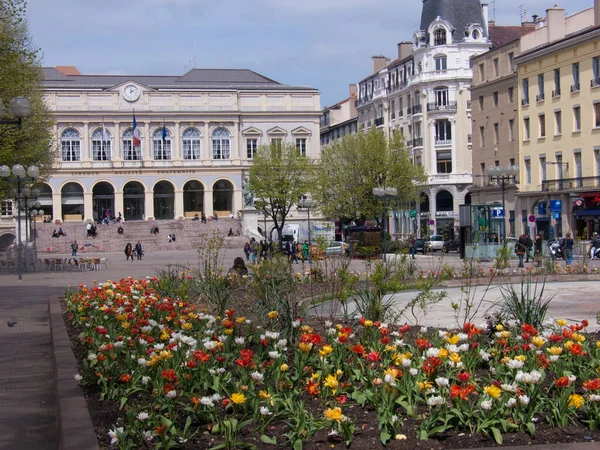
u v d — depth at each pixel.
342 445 6.88
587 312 17.52
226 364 9.52
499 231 54.41
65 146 104.31
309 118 112.38
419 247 65.44
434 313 17.44
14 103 22.53
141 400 8.55
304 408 7.83
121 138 105.88
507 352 9.42
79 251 86.31
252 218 95.94
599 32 53.62
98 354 9.63
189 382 8.52
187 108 107.94
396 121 98.56
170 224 98.81
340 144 77.19
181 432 7.21
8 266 49.00
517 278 27.02
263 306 13.09
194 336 11.80
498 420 7.13
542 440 6.95
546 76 60.56
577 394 8.02
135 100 106.19
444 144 87.38
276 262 15.66
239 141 110.06
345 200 73.12
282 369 8.41
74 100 104.25
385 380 7.41
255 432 7.34
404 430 7.26
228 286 18.69
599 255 45.53
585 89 55.91
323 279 23.41
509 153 66.50
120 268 49.62
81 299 16.25
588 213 55.59
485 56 70.38
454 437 7.02
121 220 101.69
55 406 10.33
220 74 116.62
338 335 9.73
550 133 60.34
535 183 62.56
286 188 84.06
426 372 8.17
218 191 111.00
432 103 87.88
